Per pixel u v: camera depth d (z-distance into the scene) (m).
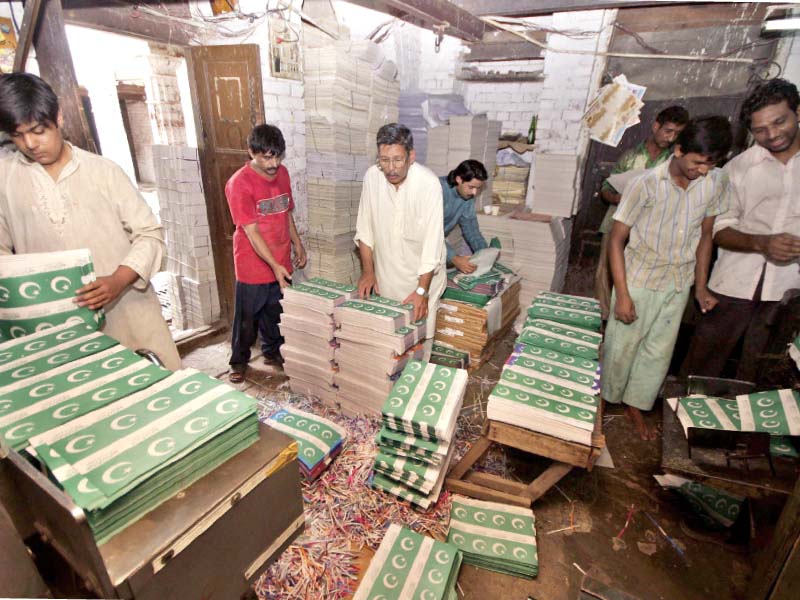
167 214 3.40
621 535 1.81
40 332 1.04
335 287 2.43
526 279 3.67
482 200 3.93
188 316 3.56
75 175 1.51
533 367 1.85
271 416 2.14
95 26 2.31
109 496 0.59
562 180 3.62
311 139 3.25
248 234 2.43
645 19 3.32
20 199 1.48
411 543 1.54
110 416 0.76
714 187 1.99
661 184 2.03
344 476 1.95
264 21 2.86
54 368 0.90
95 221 1.58
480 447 1.87
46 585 0.67
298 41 3.07
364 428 2.24
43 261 1.20
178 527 0.65
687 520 1.85
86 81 4.87
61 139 1.42
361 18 3.67
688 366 2.59
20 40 1.71
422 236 2.43
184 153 3.09
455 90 4.47
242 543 0.79
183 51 2.96
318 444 1.96
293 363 2.51
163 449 0.68
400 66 4.21
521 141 4.26
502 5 2.77
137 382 0.86
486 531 1.69
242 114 2.88
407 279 2.59
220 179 3.12
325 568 1.56
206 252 3.37
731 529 1.78
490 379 2.97
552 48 3.32
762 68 3.10
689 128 1.81
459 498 1.84
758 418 1.73
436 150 3.83
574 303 2.47
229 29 2.83
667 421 1.79
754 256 2.19
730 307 2.32
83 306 1.29
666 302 2.22
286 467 0.84
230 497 0.72
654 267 2.19
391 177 2.19
